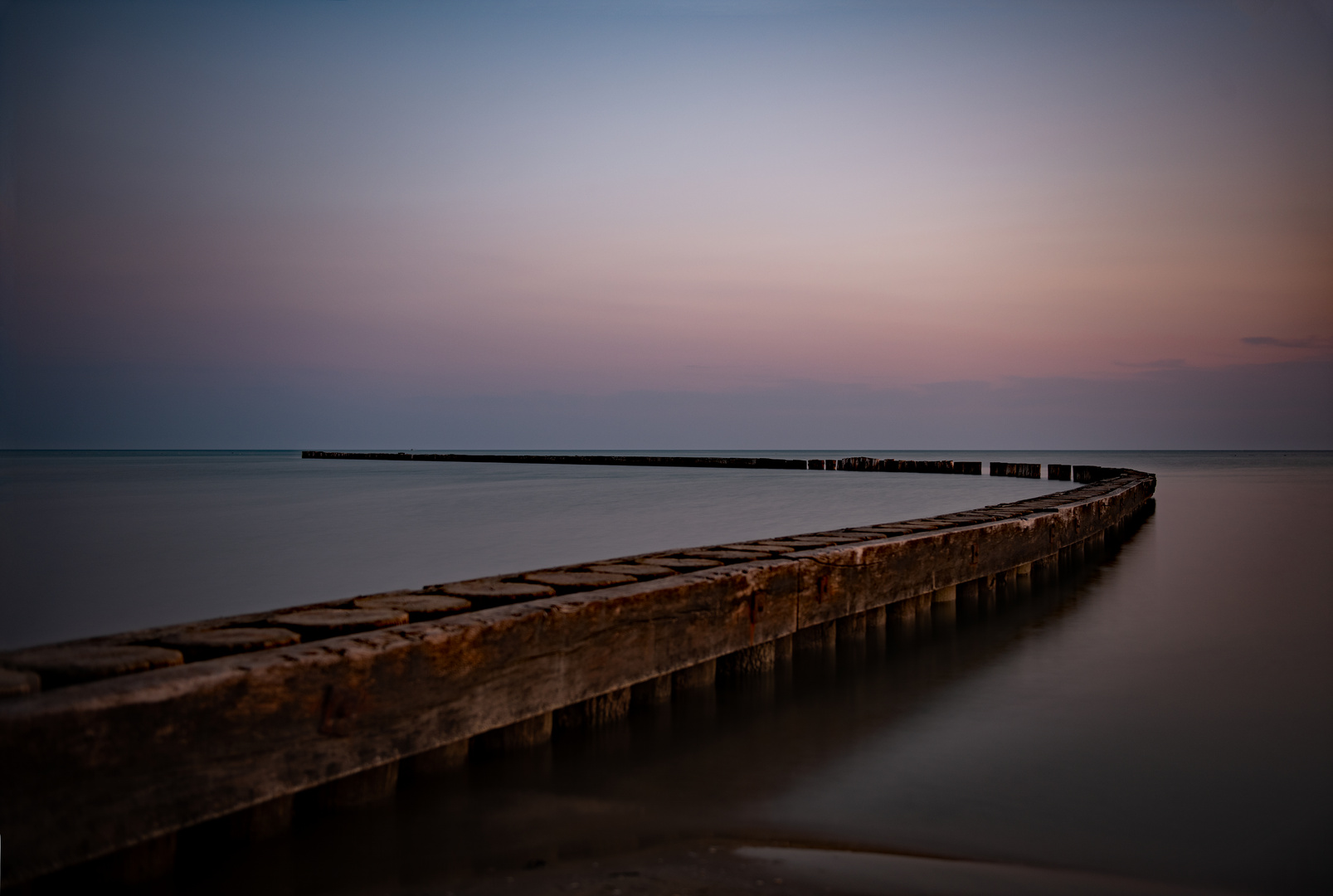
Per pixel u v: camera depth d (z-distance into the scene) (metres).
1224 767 4.33
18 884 2.42
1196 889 3.15
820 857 3.35
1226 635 7.47
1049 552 10.39
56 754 2.40
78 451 189.50
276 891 3.04
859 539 7.46
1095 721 5.09
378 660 3.25
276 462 74.50
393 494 27.84
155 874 2.94
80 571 11.36
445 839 3.47
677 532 15.88
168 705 2.65
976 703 5.46
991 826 3.65
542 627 3.96
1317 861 3.35
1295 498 26.36
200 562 12.12
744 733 4.84
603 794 3.97
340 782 3.49
